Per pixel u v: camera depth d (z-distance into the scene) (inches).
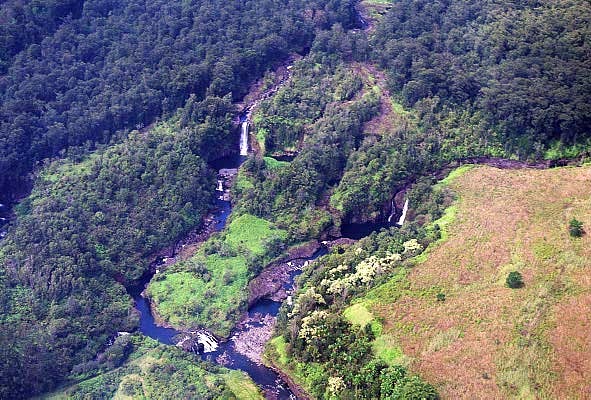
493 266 4313.5
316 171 5772.6
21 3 6565.0
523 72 5910.4
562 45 5940.0
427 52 6412.4
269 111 6397.6
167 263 5236.2
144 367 4185.5
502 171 5575.8
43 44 6491.1
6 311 4429.1
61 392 3996.1
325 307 4306.1
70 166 5851.4
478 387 3420.3
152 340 4461.1
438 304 4018.2
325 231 5506.9
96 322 4515.3
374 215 5634.8
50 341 4244.6
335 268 4630.9
